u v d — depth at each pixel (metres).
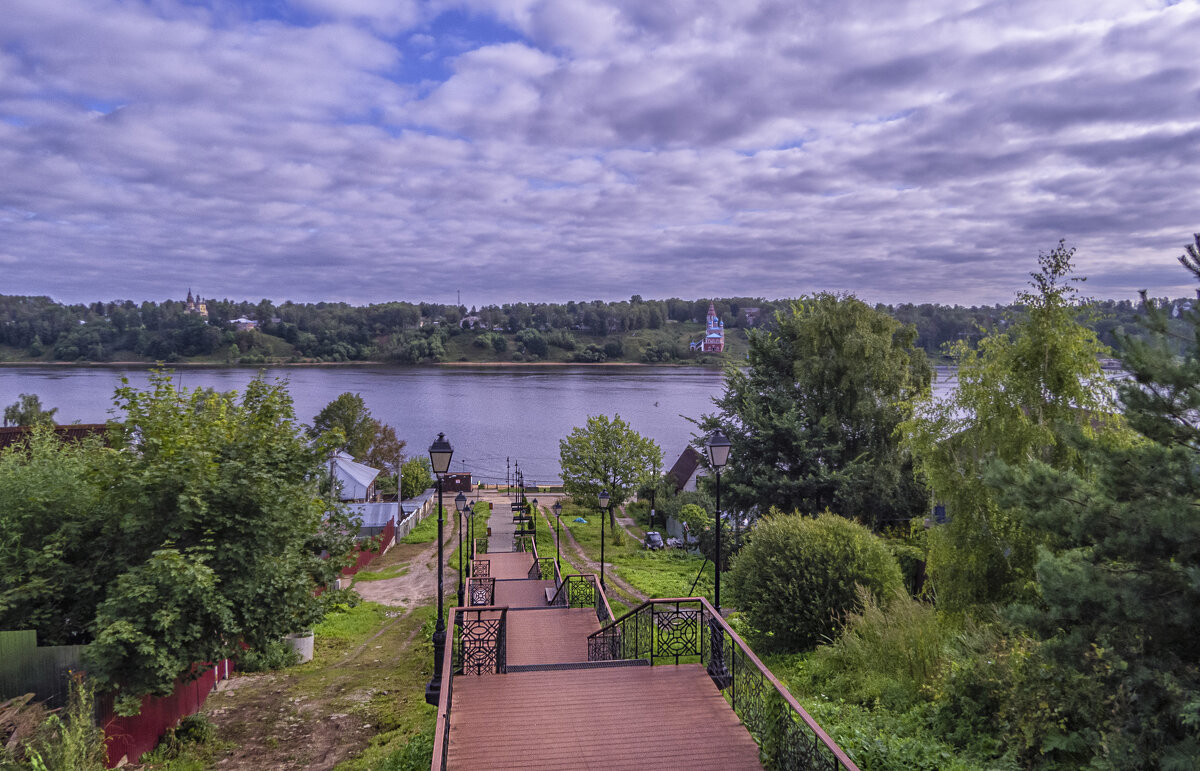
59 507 11.20
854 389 28.64
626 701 7.57
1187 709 6.09
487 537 42.22
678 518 44.72
